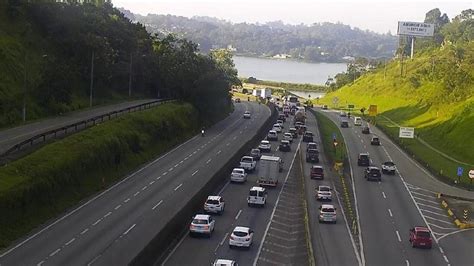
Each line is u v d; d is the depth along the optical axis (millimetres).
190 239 50438
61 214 54781
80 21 113500
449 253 50844
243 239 48281
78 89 106938
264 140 105750
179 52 134250
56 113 90125
